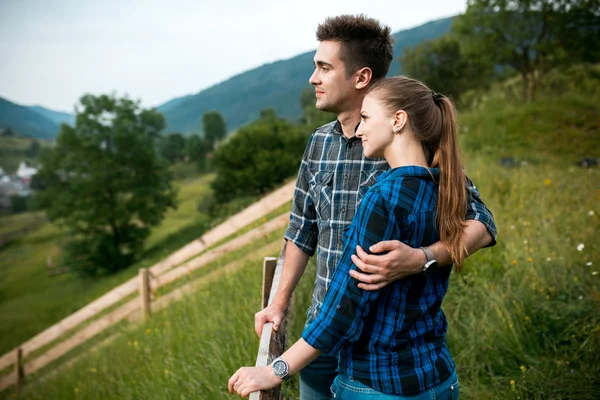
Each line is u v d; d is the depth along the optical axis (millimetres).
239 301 4824
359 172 1648
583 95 24531
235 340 3639
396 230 1171
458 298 3637
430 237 1217
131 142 33188
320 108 1696
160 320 6227
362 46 1617
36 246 52656
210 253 6523
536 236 4641
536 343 3090
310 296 3262
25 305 28406
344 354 1295
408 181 1208
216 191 29688
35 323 23562
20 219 72250
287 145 29047
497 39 26844
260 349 1511
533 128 17797
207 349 3988
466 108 29625
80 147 32938
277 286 2023
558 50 25688
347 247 1192
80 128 33188
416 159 1270
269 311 1807
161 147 36438
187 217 46594
